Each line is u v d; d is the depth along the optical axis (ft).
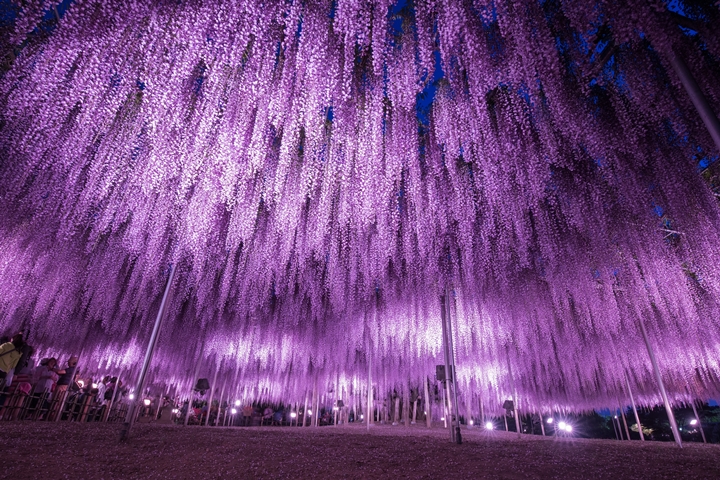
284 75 17.20
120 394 39.01
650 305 41.04
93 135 22.02
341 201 28.07
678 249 25.99
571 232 29.84
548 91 16.81
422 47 14.87
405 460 14.88
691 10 14.17
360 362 63.21
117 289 42.75
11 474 9.95
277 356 54.70
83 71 15.94
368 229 33.32
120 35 15.14
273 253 34.55
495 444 22.39
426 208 26.35
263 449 15.75
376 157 20.11
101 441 15.34
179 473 11.31
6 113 18.86
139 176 23.18
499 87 20.01
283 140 18.95
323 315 51.78
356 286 41.96
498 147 20.38
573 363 61.36
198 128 18.97
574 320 50.72
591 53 15.96
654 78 16.24
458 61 15.55
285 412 81.30
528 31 13.65
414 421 70.23
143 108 18.30
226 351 51.34
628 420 85.76
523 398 76.07
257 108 18.69
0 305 35.01
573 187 25.23
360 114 19.35
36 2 12.67
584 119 17.90
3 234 29.22
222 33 14.96
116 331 49.85
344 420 68.44
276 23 16.16
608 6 12.04
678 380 59.72
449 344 24.84
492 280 38.86
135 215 29.48
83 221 32.12
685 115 16.58
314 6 15.47
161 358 51.90
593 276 31.83
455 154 20.26
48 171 24.68
